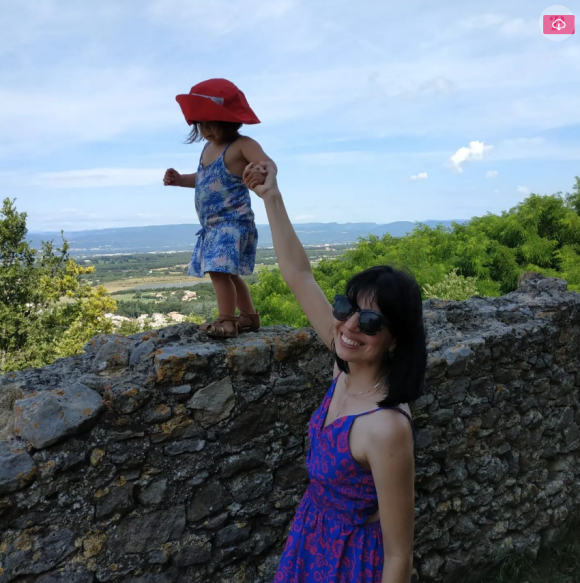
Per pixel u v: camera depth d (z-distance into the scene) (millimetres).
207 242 2537
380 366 1532
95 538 2098
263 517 2598
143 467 2209
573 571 3684
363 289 1463
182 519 2326
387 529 1384
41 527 1968
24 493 1917
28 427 1939
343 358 1509
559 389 4000
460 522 3385
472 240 16078
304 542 1575
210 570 2438
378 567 1487
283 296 16047
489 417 3482
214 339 2590
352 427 1440
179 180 2705
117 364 2379
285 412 2623
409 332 1446
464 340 3324
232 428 2445
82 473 2053
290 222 1932
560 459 4145
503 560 3584
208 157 2502
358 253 17984
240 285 2787
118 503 2143
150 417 2199
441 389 3184
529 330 3645
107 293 28047
